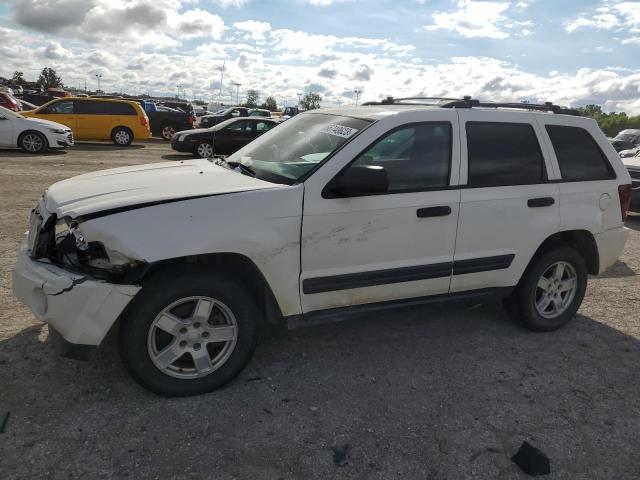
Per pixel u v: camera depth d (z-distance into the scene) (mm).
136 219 3037
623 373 3904
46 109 20047
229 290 3301
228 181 3580
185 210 3133
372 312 3816
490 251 4090
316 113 4441
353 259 3604
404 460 2842
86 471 2645
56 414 3080
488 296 4215
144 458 2758
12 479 2561
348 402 3359
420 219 3758
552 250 4398
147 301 3117
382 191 3518
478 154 4023
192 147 17672
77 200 3318
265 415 3184
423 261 3844
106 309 3023
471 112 4078
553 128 4426
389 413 3258
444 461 2852
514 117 4250
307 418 3170
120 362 3682
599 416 3336
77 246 3107
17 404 3148
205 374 3350
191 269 3248
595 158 4613
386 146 3699
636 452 3006
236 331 3389
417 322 4645
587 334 4582
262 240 3291
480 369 3857
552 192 4289
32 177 11555
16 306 4488
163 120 24797
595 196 4531
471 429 3137
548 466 2807
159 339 3293
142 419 3082
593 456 2955
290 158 3836
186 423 3066
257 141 4566
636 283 6031
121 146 20938
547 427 3193
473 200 3939
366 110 4133
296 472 2715
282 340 4188
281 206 3348
